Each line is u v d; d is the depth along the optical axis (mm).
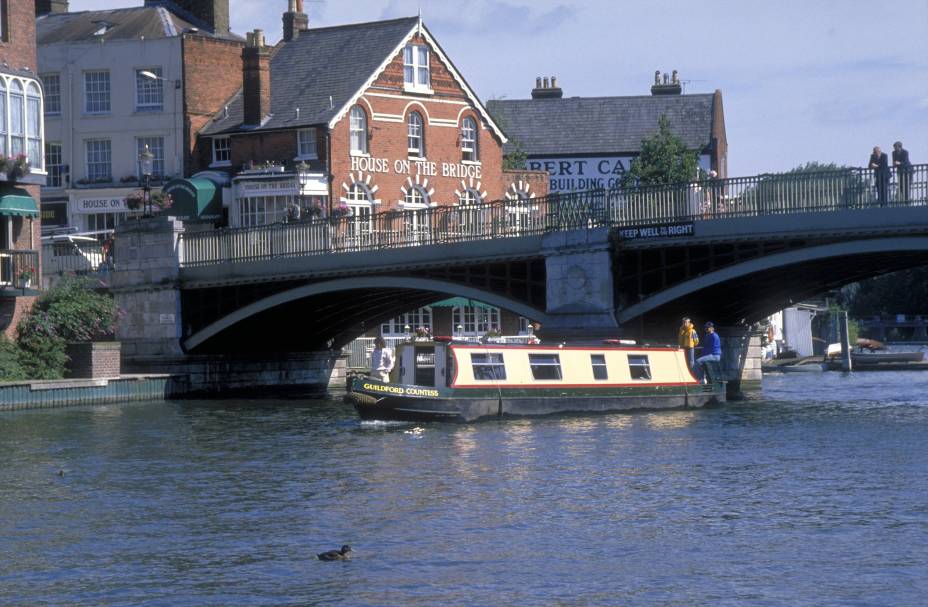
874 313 137625
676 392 47594
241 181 67312
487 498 28625
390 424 42250
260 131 68562
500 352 43438
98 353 53500
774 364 82812
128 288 58719
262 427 42438
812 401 52375
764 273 48969
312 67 71125
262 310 55844
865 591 21250
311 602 20859
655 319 53250
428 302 60750
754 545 24172
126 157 72188
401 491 29562
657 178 84250
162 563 23250
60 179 73188
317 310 58906
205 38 71938
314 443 37812
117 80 72375
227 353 59625
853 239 43375
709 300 53812
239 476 32000
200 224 67938
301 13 74000
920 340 133875
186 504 28406
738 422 42688
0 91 54000
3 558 23703
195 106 71438
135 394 54312
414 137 71125
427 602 20812
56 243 61875
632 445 36562
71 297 55719
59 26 75562
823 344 105500
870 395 56375
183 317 58000
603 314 47625
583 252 47844
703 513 26891
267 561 23297
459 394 42250
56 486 30828
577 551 23781
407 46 70500
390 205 69562
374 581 21922
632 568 22672
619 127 94562
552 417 43969
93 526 26281
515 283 51688
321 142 67000
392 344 72438
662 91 99812
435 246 51094
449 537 24906
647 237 46906
